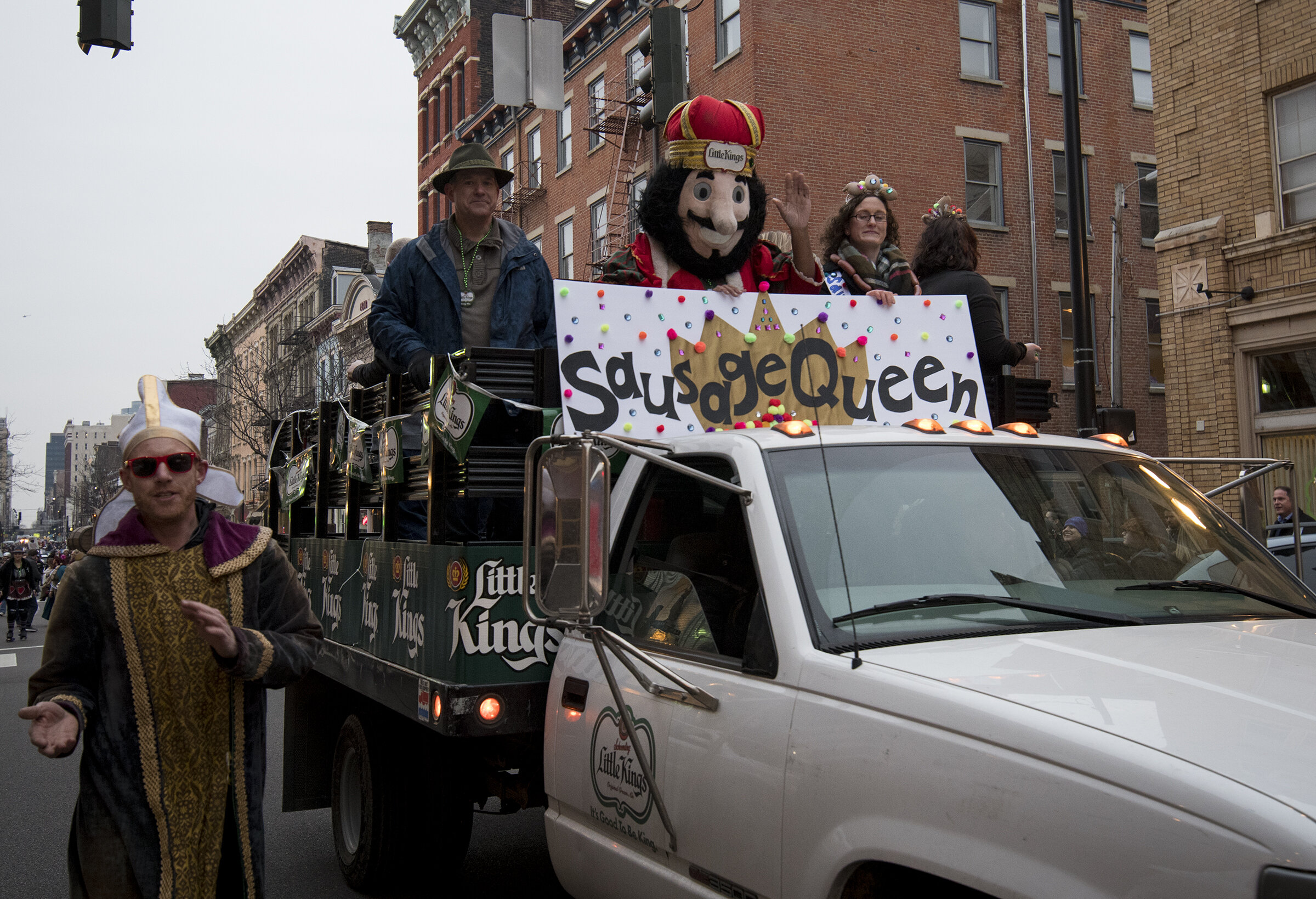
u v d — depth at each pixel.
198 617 2.80
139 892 2.92
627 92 27.03
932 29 23.84
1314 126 13.57
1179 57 15.10
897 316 4.37
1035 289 24.58
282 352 54.50
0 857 6.63
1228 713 2.06
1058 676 2.29
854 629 2.53
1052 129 25.33
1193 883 1.74
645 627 3.35
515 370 3.86
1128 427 9.56
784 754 2.54
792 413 4.12
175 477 2.99
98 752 2.94
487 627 3.74
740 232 4.98
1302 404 13.77
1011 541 3.00
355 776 5.23
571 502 2.71
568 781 3.52
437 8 38.56
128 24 7.54
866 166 22.78
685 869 2.92
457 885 5.45
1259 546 3.37
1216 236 14.53
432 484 4.05
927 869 2.12
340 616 5.43
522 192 31.30
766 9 22.05
